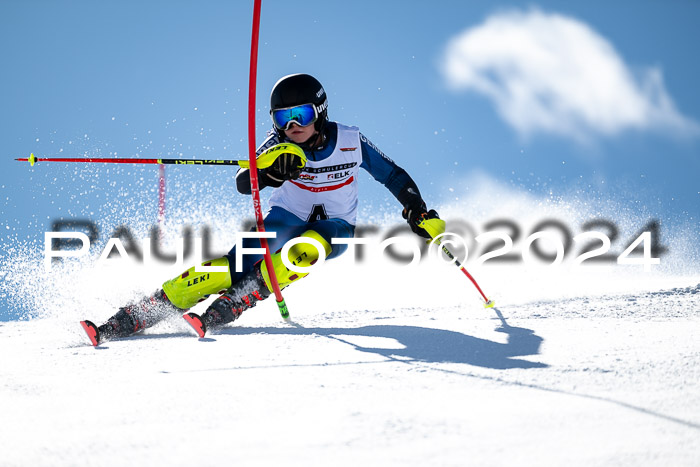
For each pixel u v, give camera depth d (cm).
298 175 1491
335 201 1672
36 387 962
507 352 1096
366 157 1669
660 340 1144
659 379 876
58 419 806
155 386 941
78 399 891
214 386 927
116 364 1112
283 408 809
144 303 1458
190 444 700
